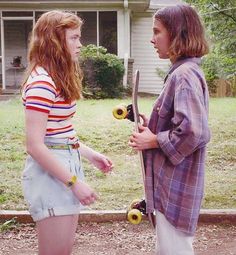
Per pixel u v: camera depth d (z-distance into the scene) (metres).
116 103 13.88
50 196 2.60
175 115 2.61
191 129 2.55
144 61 20.00
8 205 5.60
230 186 6.52
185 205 2.66
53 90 2.57
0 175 6.95
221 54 10.62
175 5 2.82
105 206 5.60
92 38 18.69
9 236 4.86
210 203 5.75
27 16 18.47
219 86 17.17
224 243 4.66
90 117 10.87
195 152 2.68
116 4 18.09
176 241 2.70
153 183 2.75
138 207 2.84
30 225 5.12
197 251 4.45
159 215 2.73
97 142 8.91
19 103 13.97
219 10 10.44
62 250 2.66
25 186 2.66
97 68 15.92
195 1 10.60
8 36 18.89
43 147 2.52
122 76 16.39
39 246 2.69
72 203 2.63
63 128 2.66
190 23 2.75
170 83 2.69
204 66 10.59
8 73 19.06
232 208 5.50
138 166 7.72
